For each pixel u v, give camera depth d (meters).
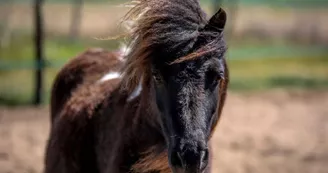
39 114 11.98
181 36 3.59
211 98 3.65
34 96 12.93
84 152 4.61
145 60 3.70
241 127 11.33
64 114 4.93
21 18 26.44
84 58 5.55
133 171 4.07
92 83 5.12
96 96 4.74
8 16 26.11
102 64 5.35
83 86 5.17
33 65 13.62
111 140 4.32
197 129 3.49
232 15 22.86
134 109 4.15
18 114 11.91
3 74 15.85
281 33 26.59
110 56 5.43
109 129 4.39
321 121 12.16
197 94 3.53
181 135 3.48
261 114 12.54
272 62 20.03
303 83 16.62
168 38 3.60
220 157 9.41
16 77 15.58
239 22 28.89
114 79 4.83
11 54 17.92
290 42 24.02
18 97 13.40
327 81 17.09
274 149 10.01
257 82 16.39
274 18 31.27
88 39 22.14
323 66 19.81
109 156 4.32
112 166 4.19
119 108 4.34
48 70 16.03
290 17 32.06
